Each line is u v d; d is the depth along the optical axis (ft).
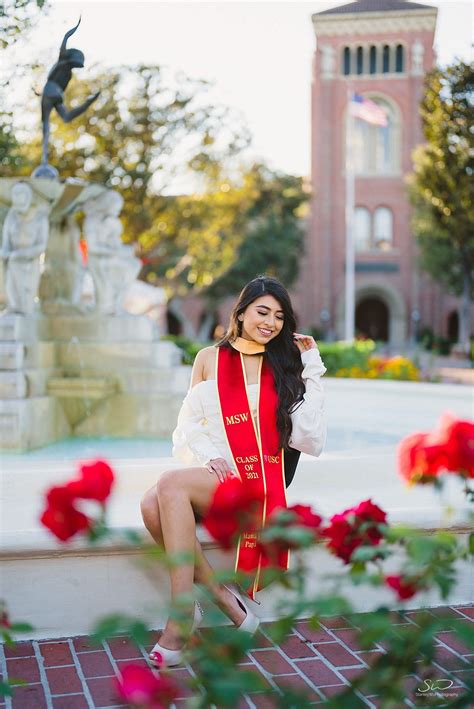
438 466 6.12
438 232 97.71
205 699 4.76
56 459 18.94
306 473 14.65
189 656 4.96
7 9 25.93
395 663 5.45
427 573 5.62
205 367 10.65
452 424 6.13
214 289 134.10
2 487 13.03
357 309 162.09
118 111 67.46
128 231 75.05
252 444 10.04
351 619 5.21
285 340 10.57
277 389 10.19
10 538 10.06
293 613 4.92
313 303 151.64
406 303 151.02
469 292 113.19
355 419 28.22
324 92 150.00
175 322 159.12
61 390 21.89
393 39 147.74
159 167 71.51
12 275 21.24
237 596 9.70
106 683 8.93
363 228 151.43
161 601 10.58
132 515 11.39
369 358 55.47
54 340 23.07
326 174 150.10
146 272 83.76
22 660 9.57
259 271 133.18
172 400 22.61
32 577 10.22
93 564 10.36
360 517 6.12
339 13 148.15
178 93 68.18
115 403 22.74
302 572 5.60
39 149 60.54
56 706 8.36
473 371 82.07
